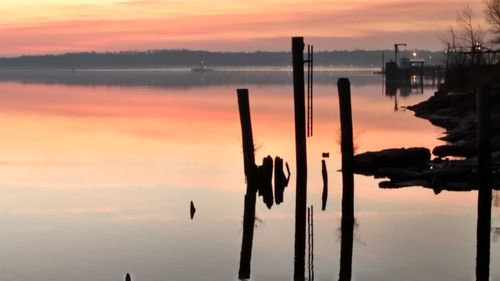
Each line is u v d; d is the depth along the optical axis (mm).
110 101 97688
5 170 34812
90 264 18516
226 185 29891
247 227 22328
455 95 63812
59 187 30047
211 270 17984
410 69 140500
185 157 39406
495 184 25953
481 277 16969
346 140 20688
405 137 47656
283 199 26172
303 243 20109
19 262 18672
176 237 21234
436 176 27172
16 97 108438
